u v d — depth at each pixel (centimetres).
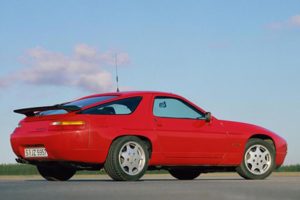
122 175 890
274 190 641
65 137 873
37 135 902
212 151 988
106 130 886
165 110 960
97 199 541
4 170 1881
